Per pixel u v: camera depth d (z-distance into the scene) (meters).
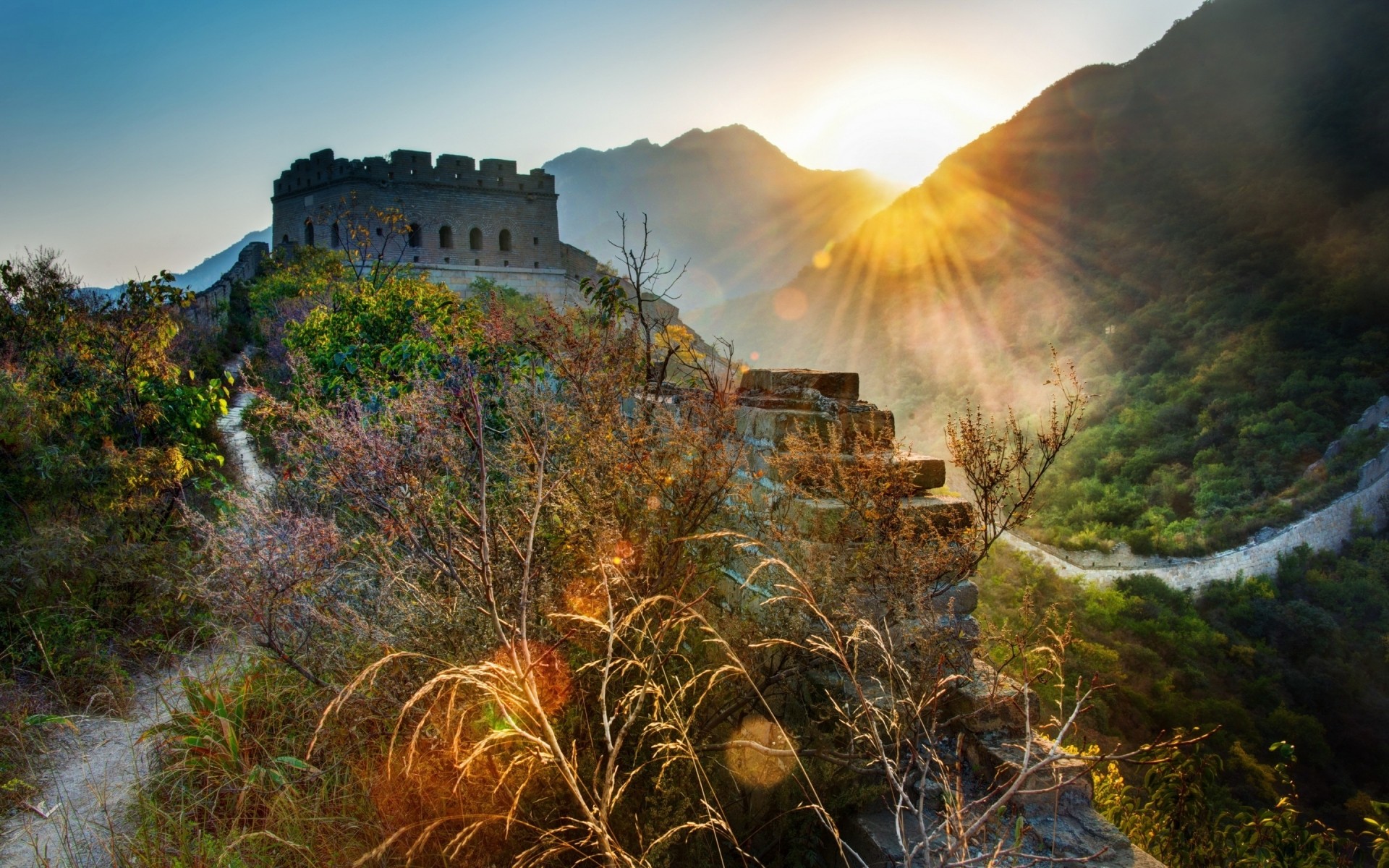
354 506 2.79
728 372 3.18
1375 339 63.31
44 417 4.72
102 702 3.20
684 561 2.55
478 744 1.37
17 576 3.67
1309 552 49.78
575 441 2.66
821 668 2.39
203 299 18.78
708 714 2.15
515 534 2.28
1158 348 73.81
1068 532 57.66
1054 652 1.73
